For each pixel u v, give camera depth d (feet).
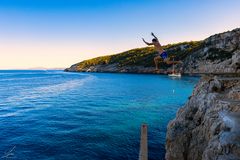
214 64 381.40
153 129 89.25
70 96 191.11
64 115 115.03
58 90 240.53
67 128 90.63
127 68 649.20
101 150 67.31
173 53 554.05
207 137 40.42
